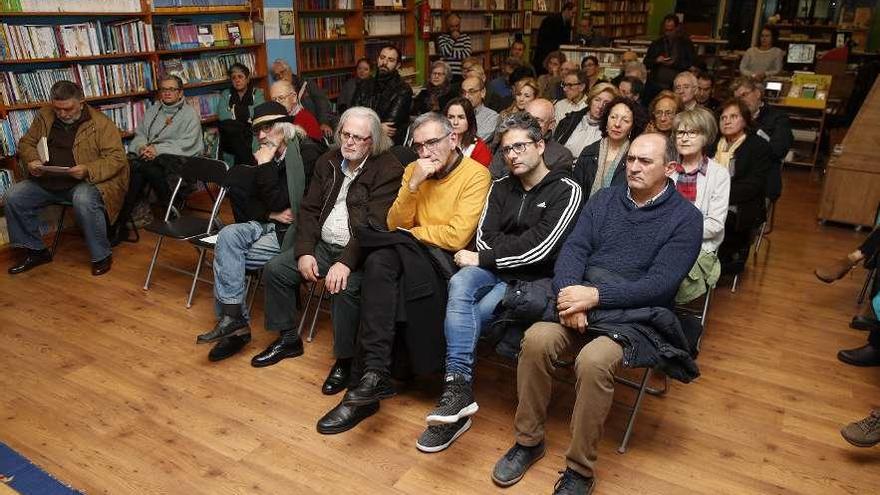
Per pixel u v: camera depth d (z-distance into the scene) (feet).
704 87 19.29
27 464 7.38
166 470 7.34
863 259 11.57
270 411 8.49
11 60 13.32
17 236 13.03
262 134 10.22
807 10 38.37
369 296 7.92
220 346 9.79
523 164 8.02
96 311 11.40
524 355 6.98
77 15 14.93
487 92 19.63
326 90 22.52
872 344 9.78
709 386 9.20
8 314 11.22
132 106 16.12
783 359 9.99
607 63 25.86
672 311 7.66
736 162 11.59
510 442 7.90
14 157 13.88
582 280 7.66
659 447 7.82
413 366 8.10
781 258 14.48
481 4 29.81
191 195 17.83
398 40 25.62
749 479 7.28
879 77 17.30
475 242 8.68
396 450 7.73
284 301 9.57
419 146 8.38
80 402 8.65
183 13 16.87
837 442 7.97
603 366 6.46
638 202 7.64
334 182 9.57
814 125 23.22
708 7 45.19
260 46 19.22
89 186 12.97
